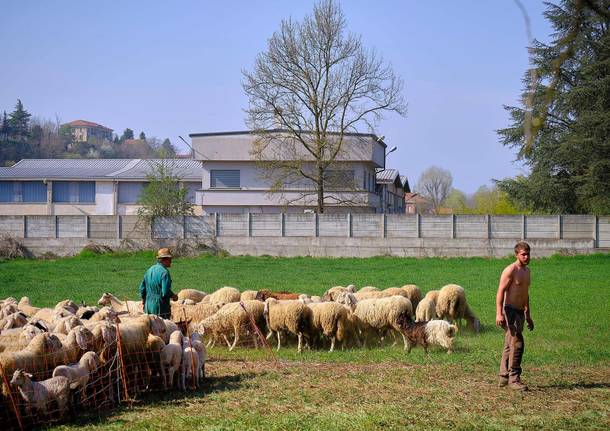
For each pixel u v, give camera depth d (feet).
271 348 56.70
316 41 171.22
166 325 44.27
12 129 492.95
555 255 145.18
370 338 58.18
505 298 38.37
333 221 158.20
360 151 191.83
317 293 90.94
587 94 145.89
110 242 160.04
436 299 64.80
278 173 191.21
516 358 38.75
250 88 173.78
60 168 235.40
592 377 42.32
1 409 32.22
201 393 39.24
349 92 172.86
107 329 37.76
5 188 220.84
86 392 36.04
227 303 58.39
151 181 175.22
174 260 148.15
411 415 33.45
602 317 70.74
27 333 38.06
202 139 197.47
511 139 177.27
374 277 112.98
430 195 454.40
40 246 159.84
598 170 155.84
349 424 32.01
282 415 33.94
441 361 48.06
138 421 33.22
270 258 152.66
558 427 31.27
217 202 199.21
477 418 32.81
